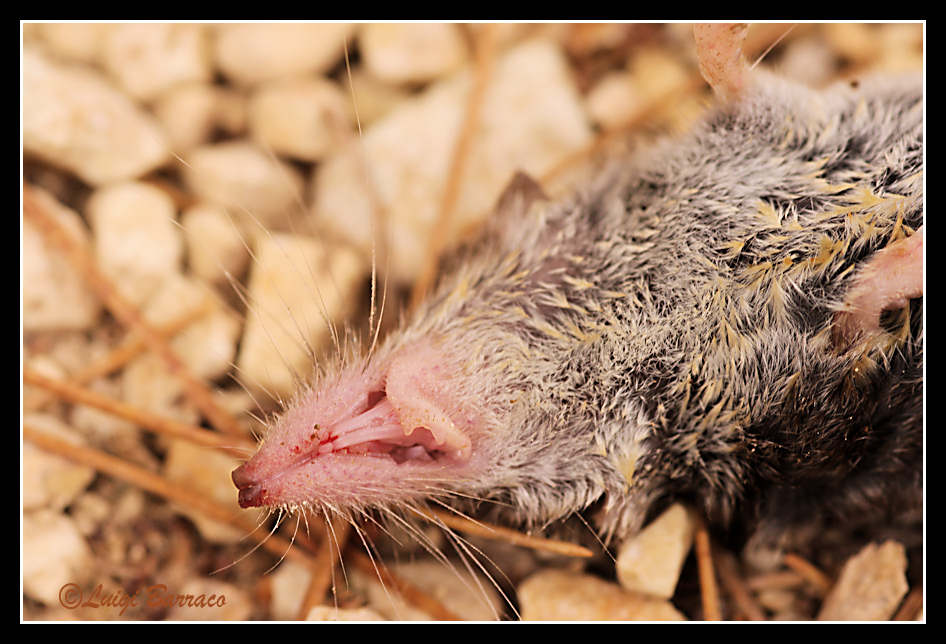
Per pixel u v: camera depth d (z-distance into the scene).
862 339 0.20
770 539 0.21
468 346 0.21
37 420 0.21
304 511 0.21
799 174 0.21
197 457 0.21
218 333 0.22
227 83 0.22
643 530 0.21
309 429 0.20
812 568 0.21
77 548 0.21
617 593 0.21
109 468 0.21
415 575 0.21
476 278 0.21
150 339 0.21
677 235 0.21
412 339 0.21
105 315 0.22
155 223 0.22
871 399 0.21
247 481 0.20
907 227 0.20
